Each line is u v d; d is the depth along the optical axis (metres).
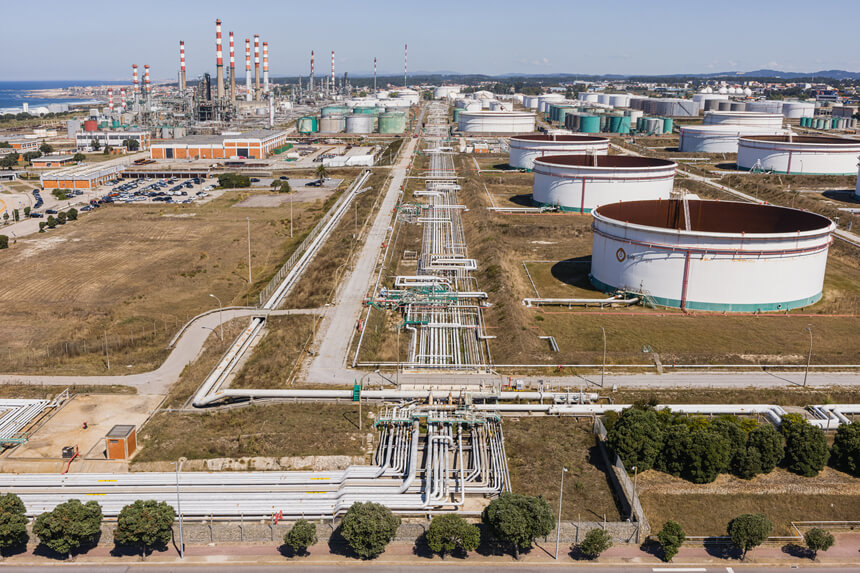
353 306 119.19
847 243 157.62
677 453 70.81
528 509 60.97
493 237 161.38
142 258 158.88
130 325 117.56
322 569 59.62
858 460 71.31
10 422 81.31
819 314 114.31
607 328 108.62
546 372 93.38
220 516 65.31
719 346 101.25
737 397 86.06
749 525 60.06
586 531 63.41
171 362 99.69
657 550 62.16
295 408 84.19
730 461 71.31
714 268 113.62
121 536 59.84
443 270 141.75
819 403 85.00
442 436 76.19
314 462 74.25
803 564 60.72
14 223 196.50
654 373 93.06
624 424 72.94
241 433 78.56
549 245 160.62
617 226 121.00
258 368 94.88
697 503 67.56
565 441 77.44
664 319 112.25
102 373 96.06
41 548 62.22
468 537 60.12
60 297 132.00
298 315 115.12
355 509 61.69
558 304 120.25
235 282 140.88
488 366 95.19
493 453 74.56
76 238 178.00
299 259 150.62
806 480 70.94
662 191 187.62
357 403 85.31
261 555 61.47
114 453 74.75
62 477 70.50
